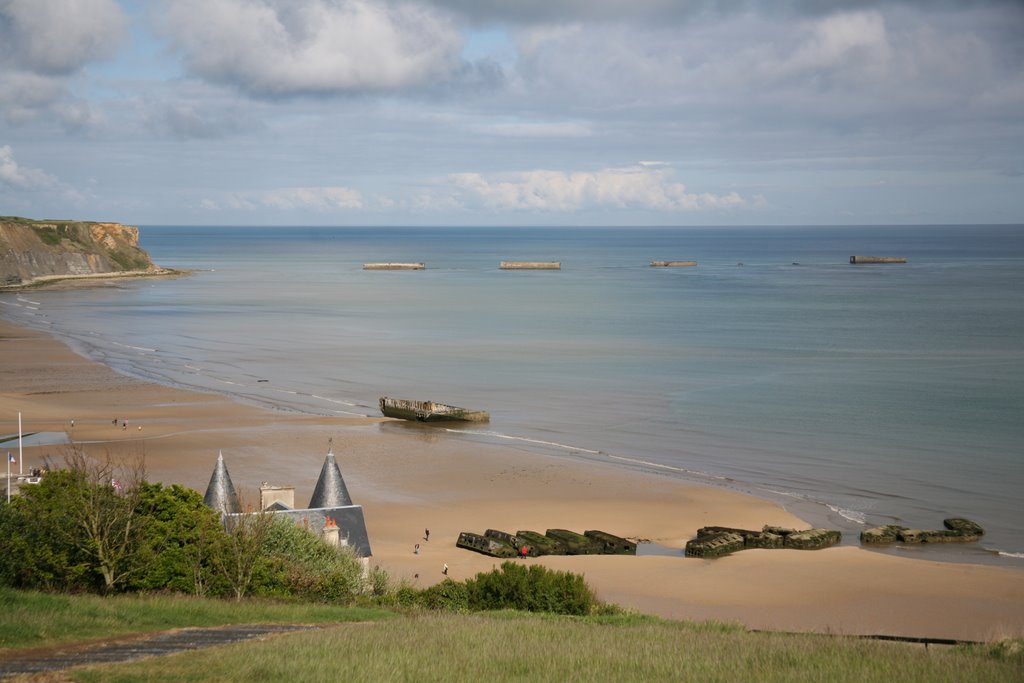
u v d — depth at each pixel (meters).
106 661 26.50
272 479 81.44
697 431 102.62
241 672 25.56
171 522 44.84
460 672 27.25
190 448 92.56
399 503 77.44
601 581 60.88
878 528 71.12
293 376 137.00
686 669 28.39
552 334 180.88
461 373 138.75
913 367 140.00
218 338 176.00
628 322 199.62
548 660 29.12
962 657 31.03
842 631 50.41
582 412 112.31
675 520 74.75
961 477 85.25
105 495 42.97
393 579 59.03
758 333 180.00
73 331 183.62
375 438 99.69
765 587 59.88
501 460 91.50
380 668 26.94
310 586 46.62
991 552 67.69
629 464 90.31
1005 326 186.88
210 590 43.19
